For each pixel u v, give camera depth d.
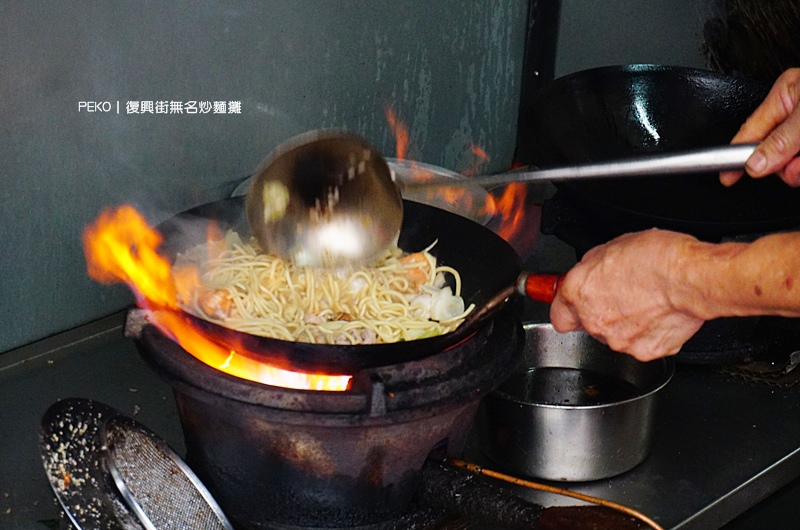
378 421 1.17
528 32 2.67
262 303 1.58
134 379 1.82
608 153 2.03
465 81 2.55
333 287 1.62
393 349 1.21
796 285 1.05
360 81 2.29
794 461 1.68
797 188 1.84
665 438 1.70
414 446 1.27
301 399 1.17
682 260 1.14
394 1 2.27
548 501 1.51
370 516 1.31
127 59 1.82
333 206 1.52
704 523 1.52
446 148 2.60
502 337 1.35
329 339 1.49
